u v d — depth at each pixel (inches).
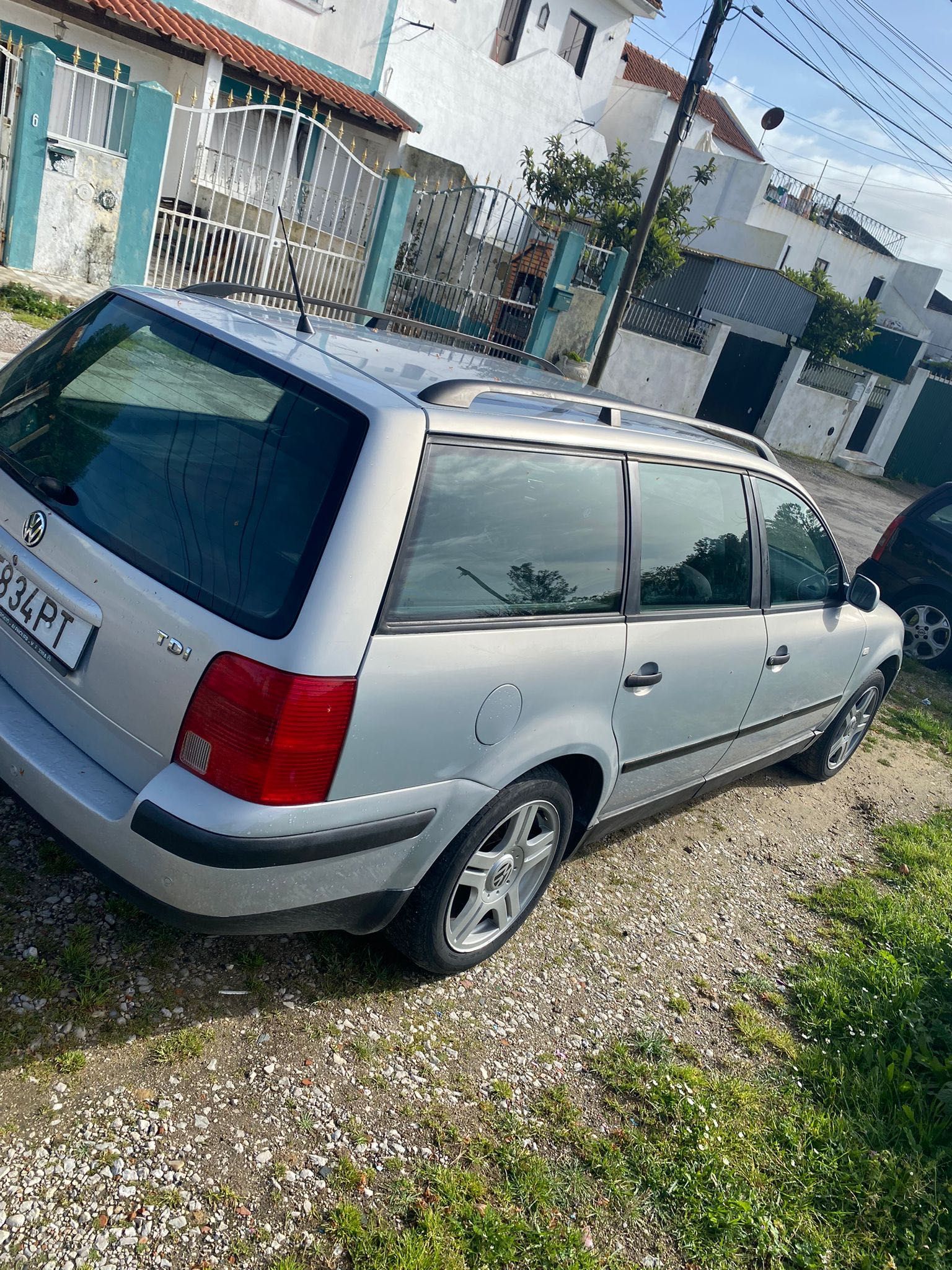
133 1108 90.3
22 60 358.3
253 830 86.9
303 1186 89.1
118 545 95.8
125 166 396.2
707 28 473.4
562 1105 110.1
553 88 833.5
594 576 121.8
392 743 95.3
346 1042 107.2
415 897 111.0
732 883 175.9
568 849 139.4
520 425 109.5
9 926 104.8
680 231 743.7
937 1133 121.2
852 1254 102.4
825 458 975.0
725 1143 111.8
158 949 109.3
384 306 517.3
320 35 634.8
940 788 258.2
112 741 95.3
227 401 98.3
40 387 114.2
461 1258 87.2
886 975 151.4
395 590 93.5
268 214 515.2
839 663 200.2
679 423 156.5
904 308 1439.5
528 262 577.9
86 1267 76.2
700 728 154.5
